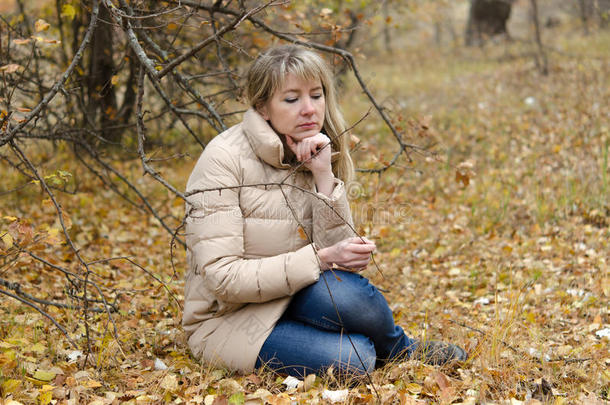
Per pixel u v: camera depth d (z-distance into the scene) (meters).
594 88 8.90
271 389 2.30
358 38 7.21
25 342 2.61
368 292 2.38
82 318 2.85
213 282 2.32
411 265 4.37
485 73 12.12
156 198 5.80
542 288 3.71
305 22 3.95
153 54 3.51
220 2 3.57
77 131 4.29
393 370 2.41
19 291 2.90
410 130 3.79
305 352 2.33
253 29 4.20
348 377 2.32
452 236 4.84
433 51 17.03
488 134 7.75
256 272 2.30
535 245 4.47
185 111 3.39
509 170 6.30
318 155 2.42
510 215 5.16
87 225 5.01
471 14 17.08
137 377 2.45
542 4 20.30
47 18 5.17
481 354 2.57
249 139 2.43
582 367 2.50
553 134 7.20
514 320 2.88
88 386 2.26
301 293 2.39
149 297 3.46
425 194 5.99
